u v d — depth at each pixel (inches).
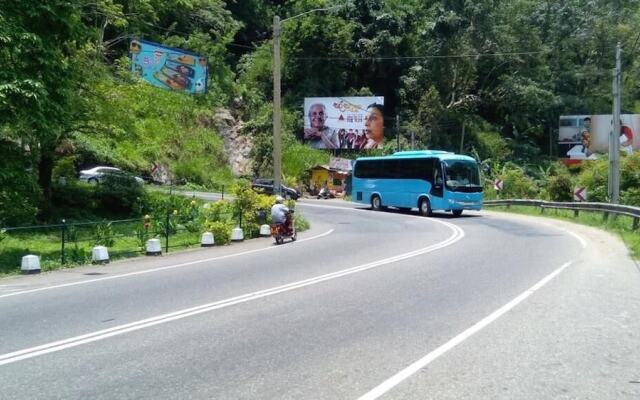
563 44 2741.1
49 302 378.9
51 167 985.5
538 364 238.5
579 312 331.6
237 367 235.3
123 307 356.5
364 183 1465.3
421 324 303.9
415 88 2322.8
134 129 1109.7
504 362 240.5
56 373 230.5
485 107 2655.0
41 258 609.6
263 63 2416.3
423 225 976.3
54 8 623.2
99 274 509.4
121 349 263.3
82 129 1029.8
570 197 1498.5
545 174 2209.6
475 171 1236.5
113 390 210.5
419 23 2418.8
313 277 457.4
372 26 2386.8
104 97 999.0
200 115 2076.8
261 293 393.4
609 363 240.5
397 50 2370.8
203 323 310.5
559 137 2476.6
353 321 311.0
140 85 1109.1
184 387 212.7
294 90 2389.3
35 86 571.5
